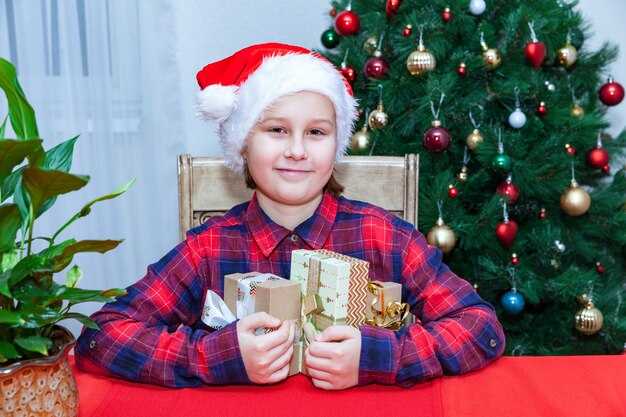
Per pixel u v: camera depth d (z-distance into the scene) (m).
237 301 0.90
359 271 0.84
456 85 1.65
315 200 1.13
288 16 2.11
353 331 0.82
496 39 1.72
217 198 1.30
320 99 1.00
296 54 1.02
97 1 1.90
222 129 1.12
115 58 1.97
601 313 1.68
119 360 0.85
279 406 0.76
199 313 1.12
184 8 2.08
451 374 0.86
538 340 1.79
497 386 0.82
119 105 1.99
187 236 1.14
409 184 1.31
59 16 1.88
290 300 0.84
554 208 1.79
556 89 1.69
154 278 1.06
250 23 2.11
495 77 1.67
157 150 2.04
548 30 1.62
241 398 0.79
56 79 1.92
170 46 2.03
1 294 0.63
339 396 0.79
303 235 1.11
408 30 1.59
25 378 0.63
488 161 1.60
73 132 1.95
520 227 1.79
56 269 0.66
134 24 1.98
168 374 0.83
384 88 1.62
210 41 2.10
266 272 1.12
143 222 2.06
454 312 0.99
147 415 0.74
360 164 1.31
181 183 1.29
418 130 1.71
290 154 0.99
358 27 1.65
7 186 0.69
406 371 0.82
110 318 0.92
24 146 0.56
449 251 1.59
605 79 2.07
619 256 1.93
